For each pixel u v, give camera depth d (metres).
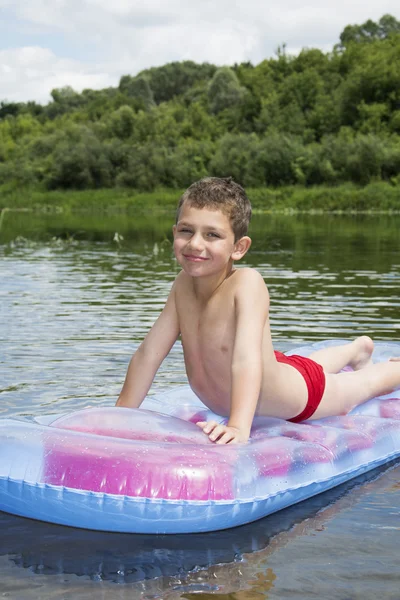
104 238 14.47
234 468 2.09
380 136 41.38
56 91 92.88
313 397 2.72
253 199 31.91
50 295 6.52
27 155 50.00
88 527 2.07
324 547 1.91
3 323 5.05
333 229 16.70
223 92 64.12
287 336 4.52
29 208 36.28
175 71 98.06
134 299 6.25
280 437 2.37
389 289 6.76
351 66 56.38
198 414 2.71
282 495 2.15
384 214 26.22
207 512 2.01
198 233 2.44
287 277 7.75
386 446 2.63
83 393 3.26
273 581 1.71
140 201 36.59
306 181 37.94
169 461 2.07
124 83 97.81
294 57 62.19
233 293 2.53
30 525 2.11
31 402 3.09
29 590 1.67
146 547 1.94
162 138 47.78
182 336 2.67
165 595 1.64
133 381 2.68
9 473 2.12
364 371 3.03
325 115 46.38
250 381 2.40
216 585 1.69
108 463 2.06
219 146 43.28
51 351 4.15
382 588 1.67
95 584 1.70
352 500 2.27
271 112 50.34
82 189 44.06
